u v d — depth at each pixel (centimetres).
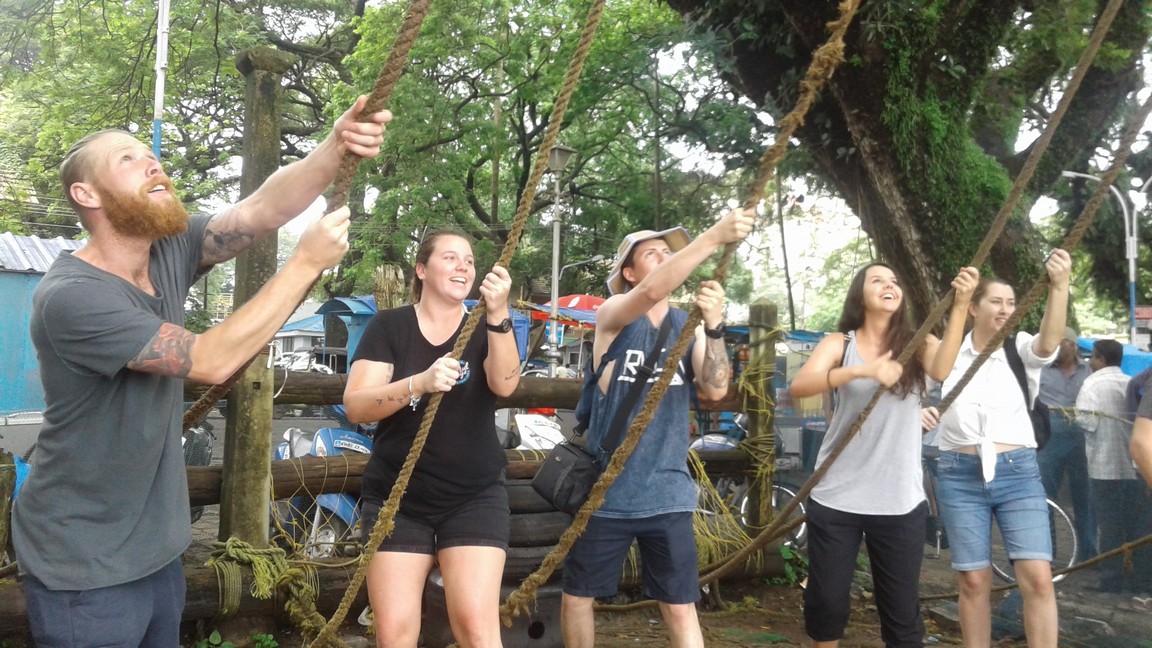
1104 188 314
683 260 291
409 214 2091
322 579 450
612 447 330
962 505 398
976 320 409
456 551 294
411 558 296
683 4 905
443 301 311
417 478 294
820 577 365
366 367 301
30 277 1104
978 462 395
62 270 222
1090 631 486
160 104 1320
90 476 220
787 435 614
